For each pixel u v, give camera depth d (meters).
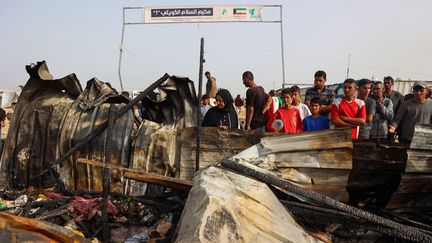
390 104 5.93
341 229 3.63
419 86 5.57
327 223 3.48
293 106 5.88
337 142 3.75
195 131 4.68
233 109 5.61
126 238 3.60
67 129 5.19
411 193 4.03
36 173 5.24
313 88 6.37
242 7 13.55
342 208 3.29
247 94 6.03
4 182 5.31
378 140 3.98
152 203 4.16
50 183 5.21
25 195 4.67
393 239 3.51
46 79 5.43
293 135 3.83
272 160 3.79
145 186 4.96
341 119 4.97
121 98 5.52
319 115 5.49
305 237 3.07
